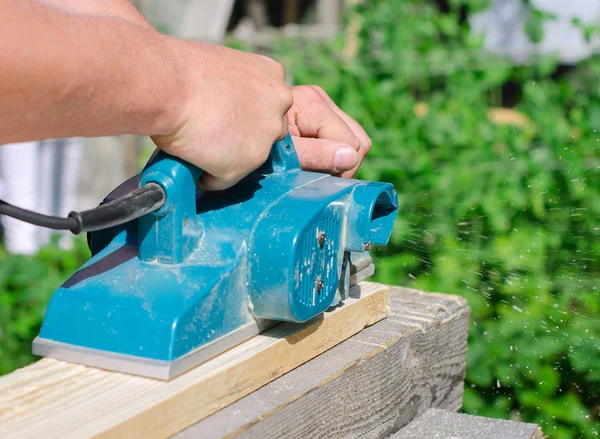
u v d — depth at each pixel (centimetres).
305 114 179
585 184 323
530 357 287
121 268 133
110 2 143
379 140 366
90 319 126
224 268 133
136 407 115
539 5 653
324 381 143
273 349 139
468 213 320
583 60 416
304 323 150
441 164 361
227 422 124
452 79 411
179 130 122
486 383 289
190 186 132
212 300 130
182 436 120
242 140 128
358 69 411
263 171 155
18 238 511
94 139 572
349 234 152
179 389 120
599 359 282
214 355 132
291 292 134
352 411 153
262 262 135
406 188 335
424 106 448
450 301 201
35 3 104
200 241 137
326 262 146
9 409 114
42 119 106
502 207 319
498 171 331
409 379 175
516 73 416
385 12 445
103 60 108
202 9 728
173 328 123
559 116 368
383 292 180
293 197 144
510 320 290
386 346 164
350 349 161
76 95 106
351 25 492
